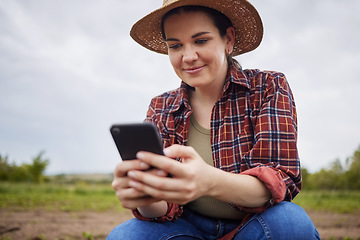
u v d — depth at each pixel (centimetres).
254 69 171
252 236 127
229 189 109
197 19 140
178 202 97
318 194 1465
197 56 143
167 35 148
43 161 1717
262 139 137
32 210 591
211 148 155
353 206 846
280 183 120
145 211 133
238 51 187
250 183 115
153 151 99
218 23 147
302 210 129
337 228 453
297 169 135
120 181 101
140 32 186
